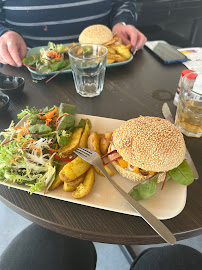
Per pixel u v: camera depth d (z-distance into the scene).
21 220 2.03
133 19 2.42
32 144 0.97
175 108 1.36
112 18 2.47
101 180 0.90
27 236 1.26
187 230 0.74
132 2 2.58
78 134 1.02
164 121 0.97
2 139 1.10
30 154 0.93
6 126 1.20
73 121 1.07
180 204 0.80
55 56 1.67
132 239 0.74
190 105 1.08
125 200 0.83
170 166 0.85
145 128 0.91
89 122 1.13
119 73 1.71
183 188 0.86
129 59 1.76
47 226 0.79
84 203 0.81
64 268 1.14
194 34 4.27
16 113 1.30
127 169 0.91
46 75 1.64
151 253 1.26
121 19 2.32
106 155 0.97
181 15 4.16
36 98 1.44
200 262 1.19
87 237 0.76
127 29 2.02
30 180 0.87
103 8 2.41
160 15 4.06
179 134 0.91
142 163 0.85
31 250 1.19
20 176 0.86
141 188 0.82
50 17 2.25
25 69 1.76
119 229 0.75
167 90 1.52
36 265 1.14
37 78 1.64
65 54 1.79
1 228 1.98
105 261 1.78
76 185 0.84
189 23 4.26
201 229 0.75
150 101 1.42
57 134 0.99
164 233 0.71
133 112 1.33
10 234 1.94
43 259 1.16
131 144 0.88
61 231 0.78
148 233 0.74
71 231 0.76
